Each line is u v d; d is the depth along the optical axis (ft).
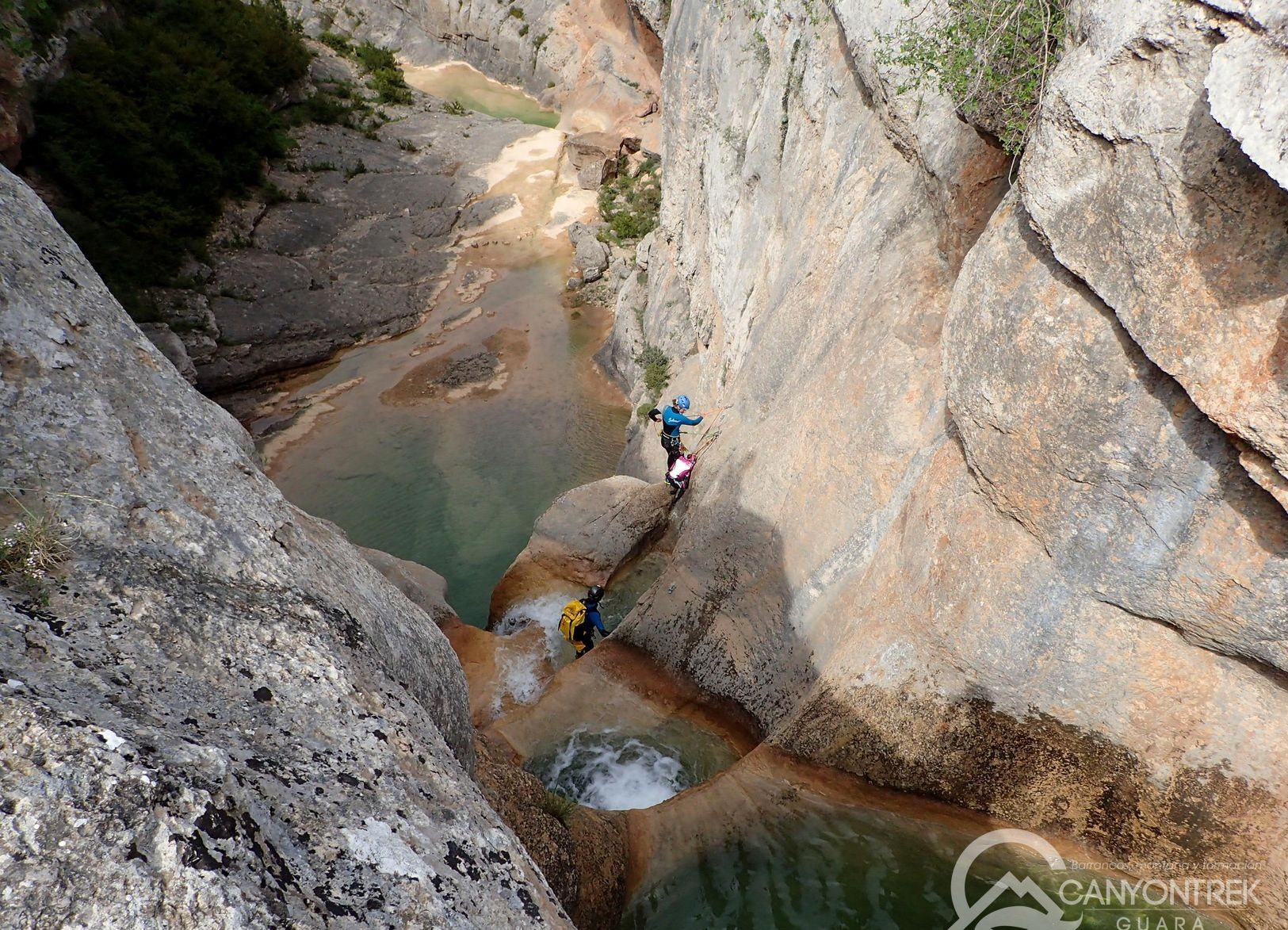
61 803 7.07
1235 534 15.03
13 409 10.94
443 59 131.75
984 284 18.48
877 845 20.59
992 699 20.25
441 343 71.15
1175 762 17.69
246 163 82.17
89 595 9.73
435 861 9.57
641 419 55.11
